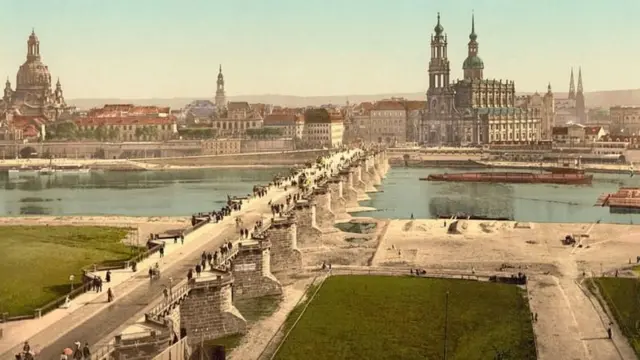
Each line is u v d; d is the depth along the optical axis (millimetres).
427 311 126312
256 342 108812
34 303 114375
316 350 106625
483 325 119312
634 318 123375
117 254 161875
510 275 154125
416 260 172375
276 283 135375
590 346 110625
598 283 146250
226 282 110375
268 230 152875
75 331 88312
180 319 105438
